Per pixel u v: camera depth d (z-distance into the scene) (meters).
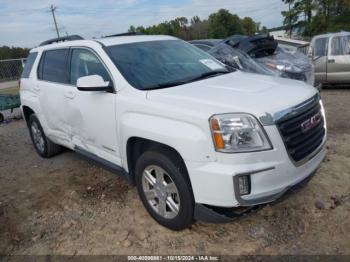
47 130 5.34
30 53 5.89
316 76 9.82
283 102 2.99
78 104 4.23
